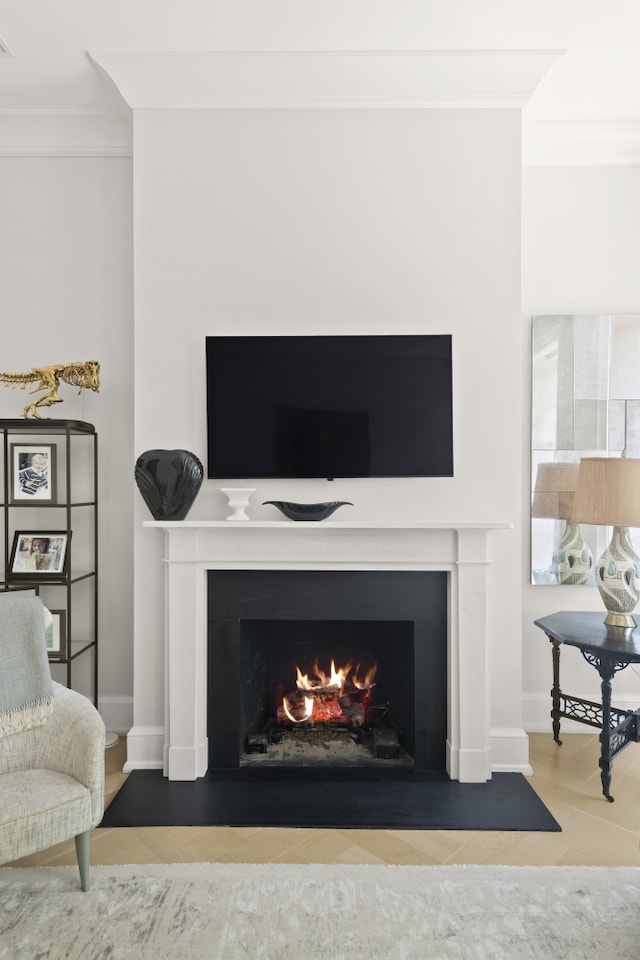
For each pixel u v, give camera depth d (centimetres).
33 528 313
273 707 309
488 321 277
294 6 237
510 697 276
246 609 274
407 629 281
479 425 278
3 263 313
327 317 279
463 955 169
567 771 273
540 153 314
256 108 277
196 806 242
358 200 278
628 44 256
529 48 260
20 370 313
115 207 312
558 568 315
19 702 203
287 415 277
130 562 313
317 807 242
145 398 279
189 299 279
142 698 278
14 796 180
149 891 193
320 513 264
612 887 196
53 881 197
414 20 245
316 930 177
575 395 314
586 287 317
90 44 259
